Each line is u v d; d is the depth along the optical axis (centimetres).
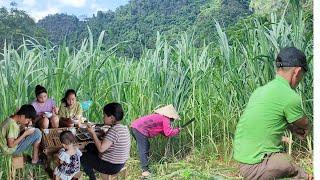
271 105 313
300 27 570
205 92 670
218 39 669
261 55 555
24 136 515
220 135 655
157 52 689
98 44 674
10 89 573
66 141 486
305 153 550
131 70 714
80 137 519
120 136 495
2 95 565
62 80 635
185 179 506
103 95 659
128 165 630
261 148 317
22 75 586
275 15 626
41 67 648
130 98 675
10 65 577
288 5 602
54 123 567
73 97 618
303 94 541
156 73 674
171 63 689
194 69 665
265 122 314
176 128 613
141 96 673
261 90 324
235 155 330
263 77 583
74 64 658
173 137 671
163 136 672
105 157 497
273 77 575
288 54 315
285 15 636
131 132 616
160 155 670
